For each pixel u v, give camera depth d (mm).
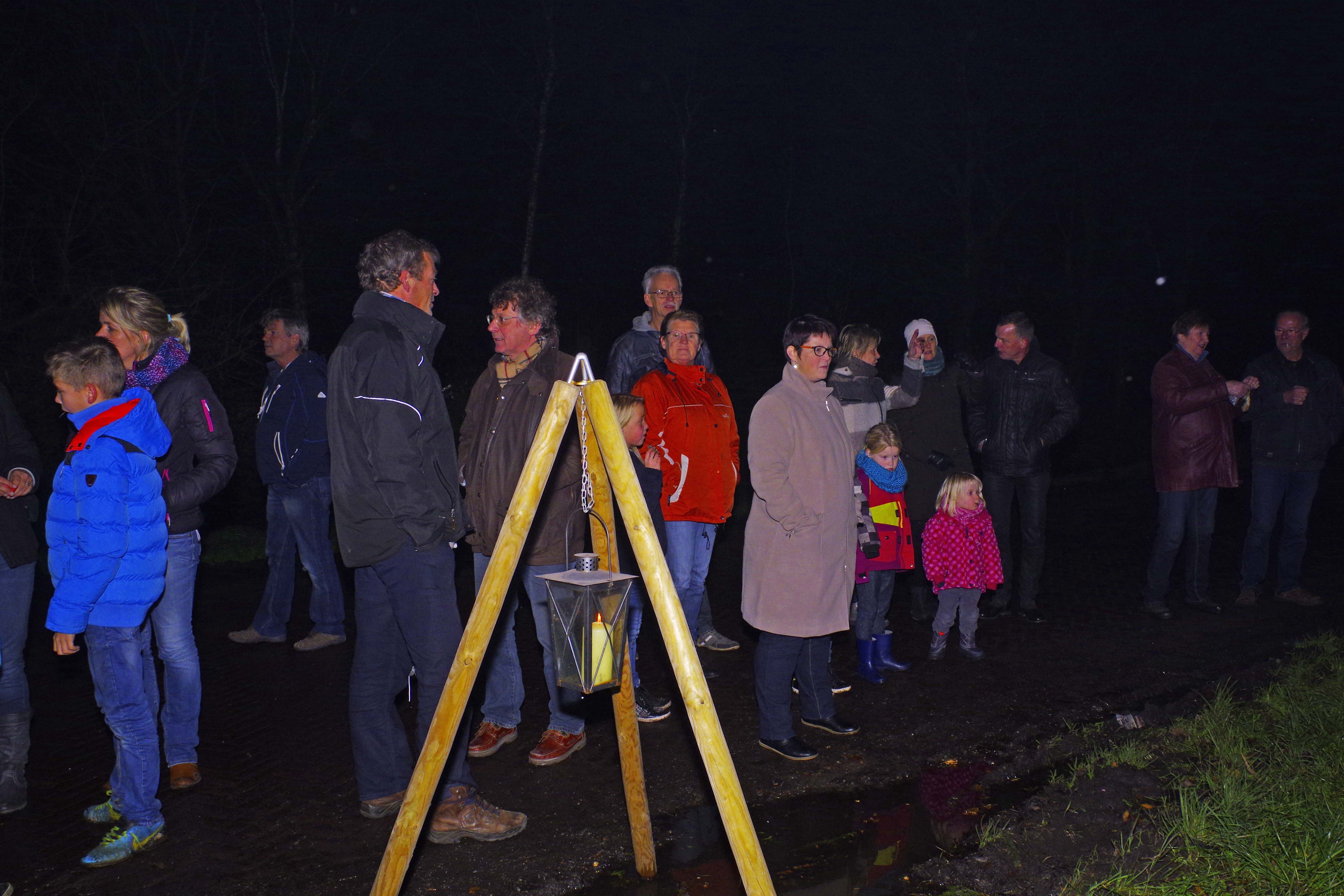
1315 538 10109
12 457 4090
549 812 4117
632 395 4859
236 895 3488
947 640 6578
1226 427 6945
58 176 12414
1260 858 3459
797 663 5035
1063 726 5047
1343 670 5484
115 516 3578
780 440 4441
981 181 21344
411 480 3604
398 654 3973
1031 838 3799
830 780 4434
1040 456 6941
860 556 5590
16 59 12445
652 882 3572
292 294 15195
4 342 10633
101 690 3752
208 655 6344
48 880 3607
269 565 7527
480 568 4641
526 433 4348
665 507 5352
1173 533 6980
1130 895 3355
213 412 4355
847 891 3516
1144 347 24859
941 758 4672
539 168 18328
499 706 4824
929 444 6734
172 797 4285
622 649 3029
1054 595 7777
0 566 4047
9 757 4160
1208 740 4645
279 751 4789
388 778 3980
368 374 3594
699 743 2744
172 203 13812
